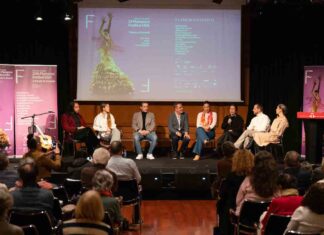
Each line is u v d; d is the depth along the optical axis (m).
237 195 4.55
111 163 5.87
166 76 10.44
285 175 4.03
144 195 8.23
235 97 10.45
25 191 4.14
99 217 3.25
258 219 4.34
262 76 10.47
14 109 9.92
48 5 9.89
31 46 10.30
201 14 10.39
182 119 9.66
